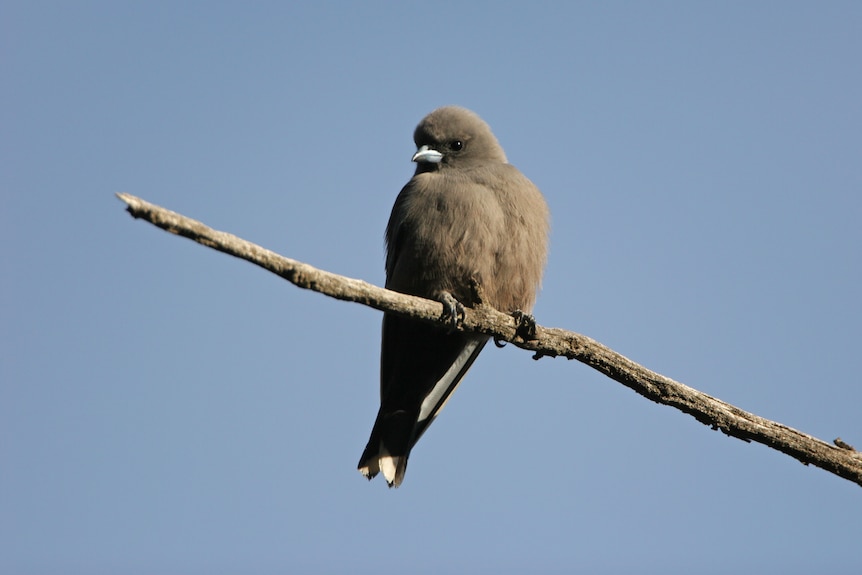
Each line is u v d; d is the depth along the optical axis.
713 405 9.45
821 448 9.45
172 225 6.82
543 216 11.64
